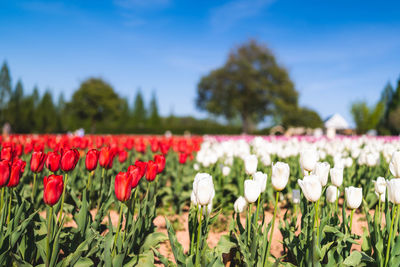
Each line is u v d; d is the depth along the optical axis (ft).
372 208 17.95
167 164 22.94
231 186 18.86
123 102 244.63
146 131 211.41
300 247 8.51
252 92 188.55
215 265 8.02
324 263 8.64
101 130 221.05
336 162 14.33
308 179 7.50
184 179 20.10
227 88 186.60
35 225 9.50
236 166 20.90
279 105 176.96
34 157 10.29
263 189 8.66
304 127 181.16
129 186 7.65
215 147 20.48
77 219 9.76
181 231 15.14
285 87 182.29
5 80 242.99
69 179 15.75
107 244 7.87
